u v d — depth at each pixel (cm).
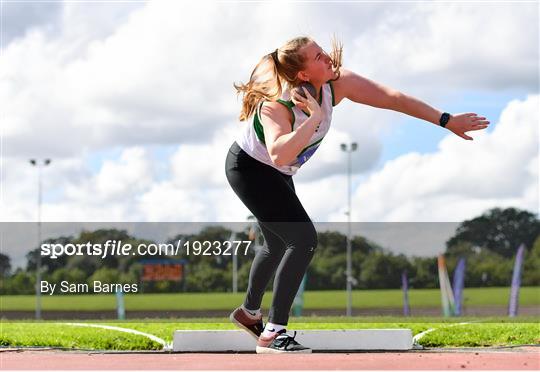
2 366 537
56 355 668
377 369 487
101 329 879
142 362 557
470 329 870
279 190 622
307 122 572
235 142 644
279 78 613
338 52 627
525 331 855
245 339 722
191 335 729
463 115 641
